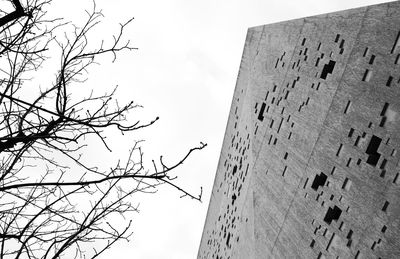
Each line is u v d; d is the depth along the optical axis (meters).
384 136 20.66
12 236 3.92
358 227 21.00
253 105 41.12
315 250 24.30
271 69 38.00
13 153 4.26
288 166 30.20
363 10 24.59
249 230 36.16
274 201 31.34
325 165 25.17
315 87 28.62
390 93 20.94
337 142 24.39
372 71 22.69
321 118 26.84
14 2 4.04
